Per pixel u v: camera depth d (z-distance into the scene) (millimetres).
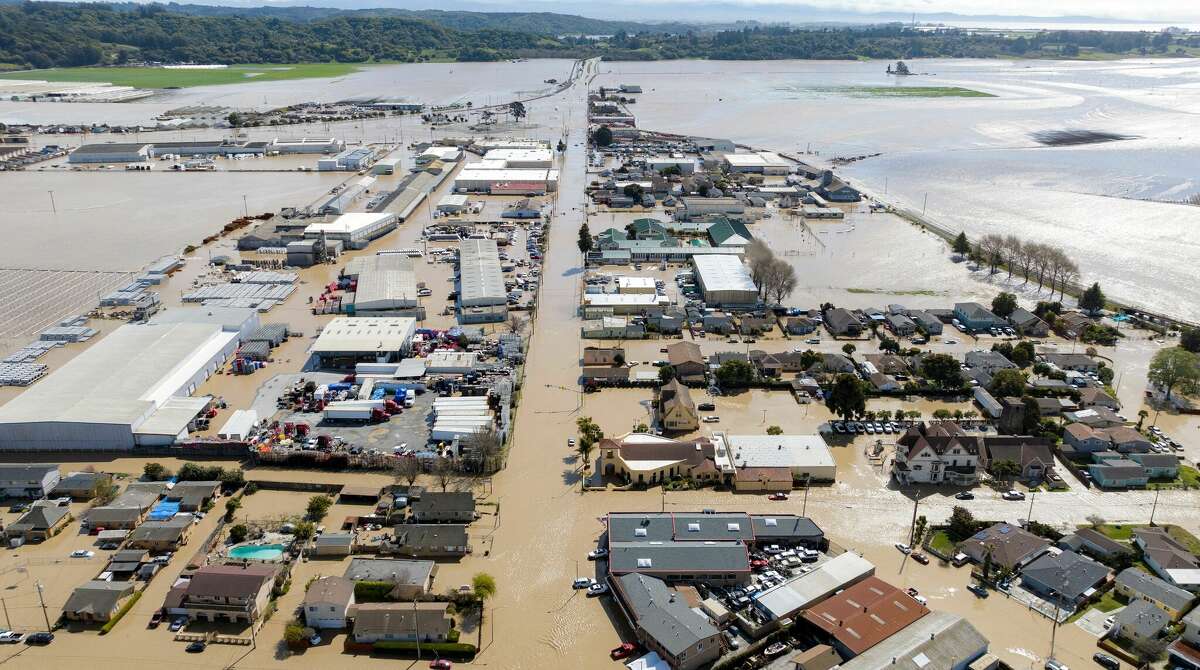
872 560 80188
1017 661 66750
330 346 124125
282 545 81188
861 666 63062
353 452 98125
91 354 117750
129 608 73312
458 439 99125
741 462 94625
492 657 67750
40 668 66188
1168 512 88312
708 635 66250
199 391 115500
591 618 72375
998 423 106500
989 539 80500
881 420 108500
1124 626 69062
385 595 73312
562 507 88938
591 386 116938
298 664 67000
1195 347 127750
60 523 85000
